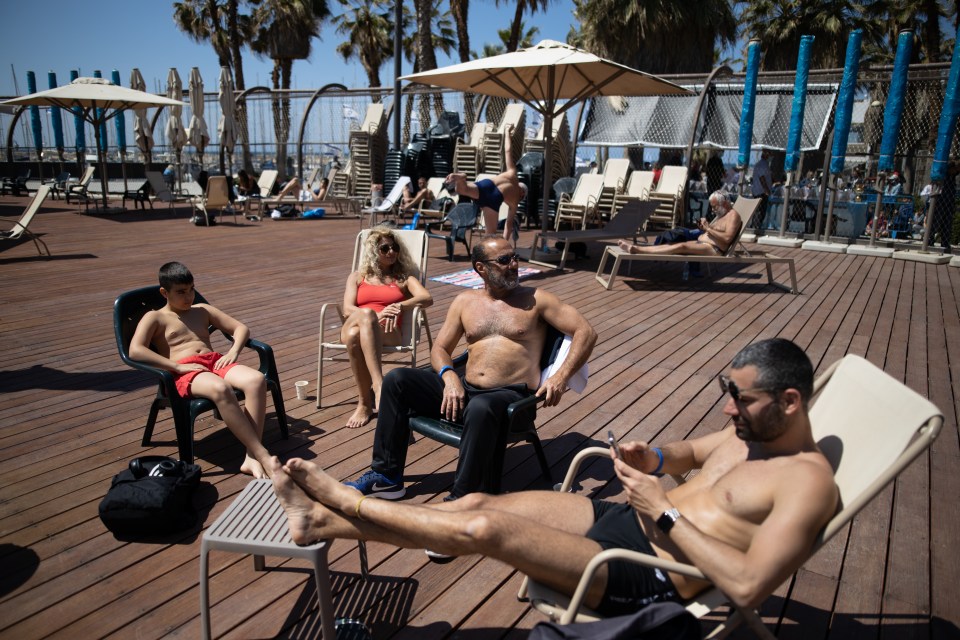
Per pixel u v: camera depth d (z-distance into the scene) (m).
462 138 14.94
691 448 2.39
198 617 2.35
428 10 18.62
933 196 10.52
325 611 2.07
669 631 1.70
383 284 4.36
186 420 3.27
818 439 2.16
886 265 10.09
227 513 2.26
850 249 11.12
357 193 16.47
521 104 14.38
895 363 5.32
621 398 4.52
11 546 2.74
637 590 1.91
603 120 14.98
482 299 3.25
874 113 14.22
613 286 8.27
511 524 1.89
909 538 2.91
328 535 2.05
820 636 2.29
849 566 2.70
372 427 3.97
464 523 1.89
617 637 1.63
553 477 3.41
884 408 1.95
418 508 1.98
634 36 21.08
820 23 23.56
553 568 1.89
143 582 2.53
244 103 18.88
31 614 2.34
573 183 13.16
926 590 2.55
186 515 2.89
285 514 2.27
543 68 9.15
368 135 16.11
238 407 3.28
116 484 2.87
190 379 3.27
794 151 11.68
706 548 1.73
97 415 4.09
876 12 24.25
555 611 1.89
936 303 7.53
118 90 13.60
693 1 20.61
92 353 5.32
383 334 4.32
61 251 10.05
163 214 15.70
